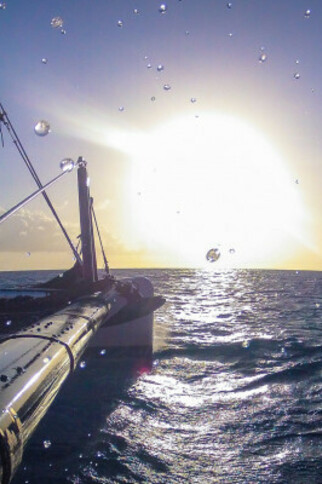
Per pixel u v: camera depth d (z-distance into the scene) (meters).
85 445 3.88
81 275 7.41
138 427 4.29
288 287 26.52
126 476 3.34
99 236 8.62
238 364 6.83
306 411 4.66
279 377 6.00
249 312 13.53
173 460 3.61
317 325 10.75
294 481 3.28
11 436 1.67
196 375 6.23
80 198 7.36
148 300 7.52
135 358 7.25
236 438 4.03
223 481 3.28
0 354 2.59
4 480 1.61
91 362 7.06
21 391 2.05
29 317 5.45
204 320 11.81
